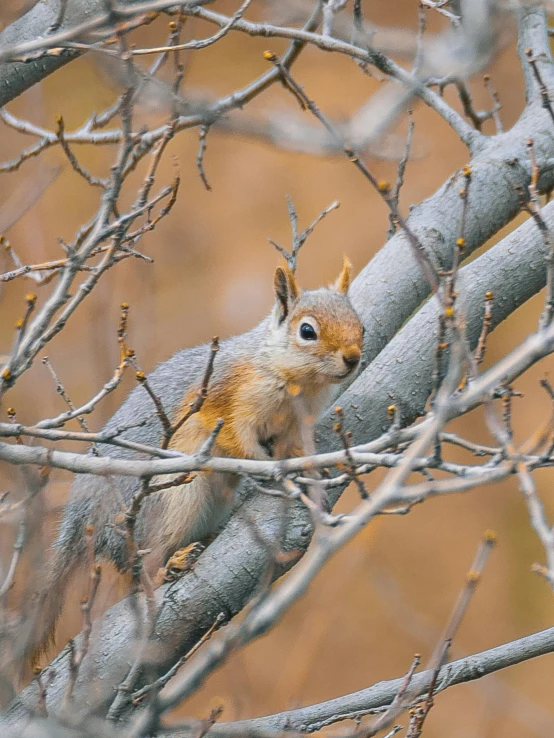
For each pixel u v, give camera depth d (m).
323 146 7.90
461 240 7.22
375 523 14.52
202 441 11.23
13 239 18.48
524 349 5.95
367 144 7.98
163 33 20.86
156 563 10.99
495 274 10.73
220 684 20.17
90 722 6.19
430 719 23.11
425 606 25.12
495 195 11.50
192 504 10.98
